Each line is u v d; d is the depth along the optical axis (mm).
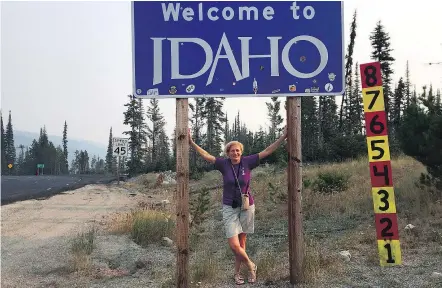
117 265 6824
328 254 6203
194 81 4648
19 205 15945
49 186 30312
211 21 4680
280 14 4762
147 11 4621
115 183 33812
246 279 5418
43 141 119188
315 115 42062
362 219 8945
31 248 8102
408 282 4938
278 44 4758
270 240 8094
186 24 4652
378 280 5066
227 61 4703
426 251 6199
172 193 20766
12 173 109938
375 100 4582
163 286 5352
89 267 6535
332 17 4805
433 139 8992
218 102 55438
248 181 5113
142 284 5672
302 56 4781
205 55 4672
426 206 8453
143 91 4613
